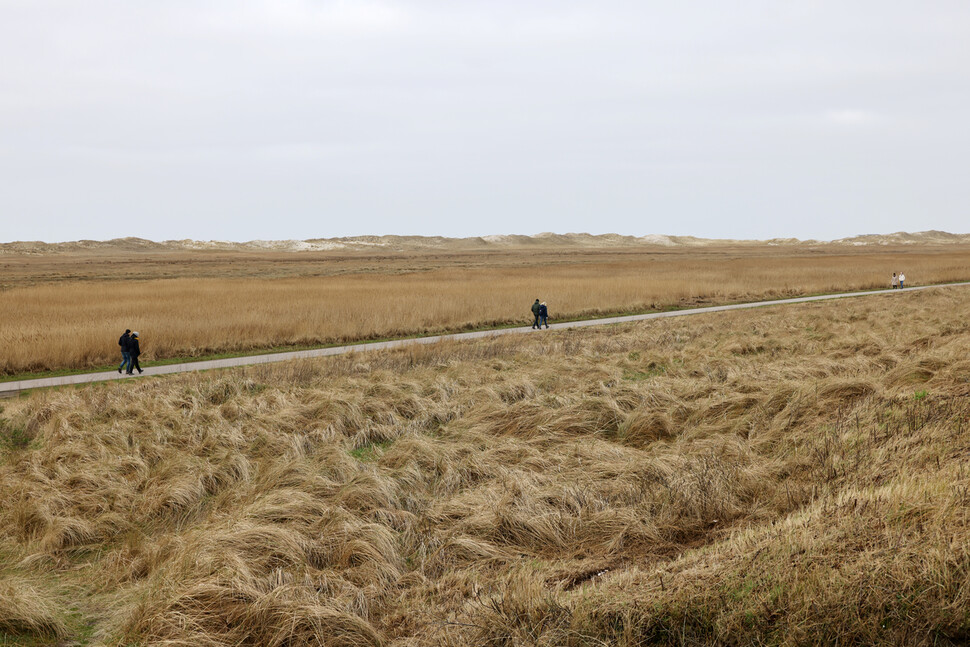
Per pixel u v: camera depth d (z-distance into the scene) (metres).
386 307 32.66
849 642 4.32
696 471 8.48
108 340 23.38
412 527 7.85
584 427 11.53
